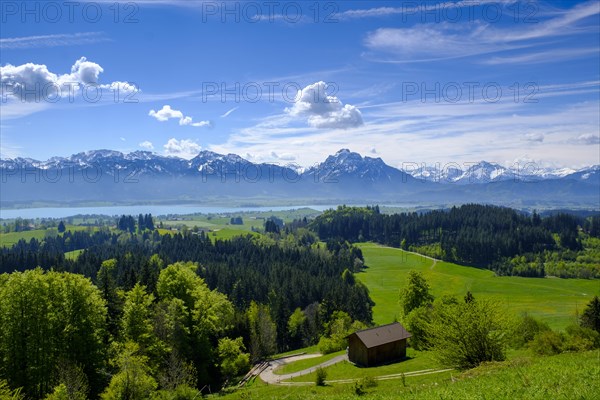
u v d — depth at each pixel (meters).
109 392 40.41
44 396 43.75
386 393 30.45
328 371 63.69
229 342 70.62
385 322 124.31
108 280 67.75
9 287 47.53
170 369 49.97
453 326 35.78
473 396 22.00
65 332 48.41
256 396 49.97
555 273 197.62
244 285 129.62
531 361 31.02
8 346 45.66
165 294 70.94
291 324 111.25
